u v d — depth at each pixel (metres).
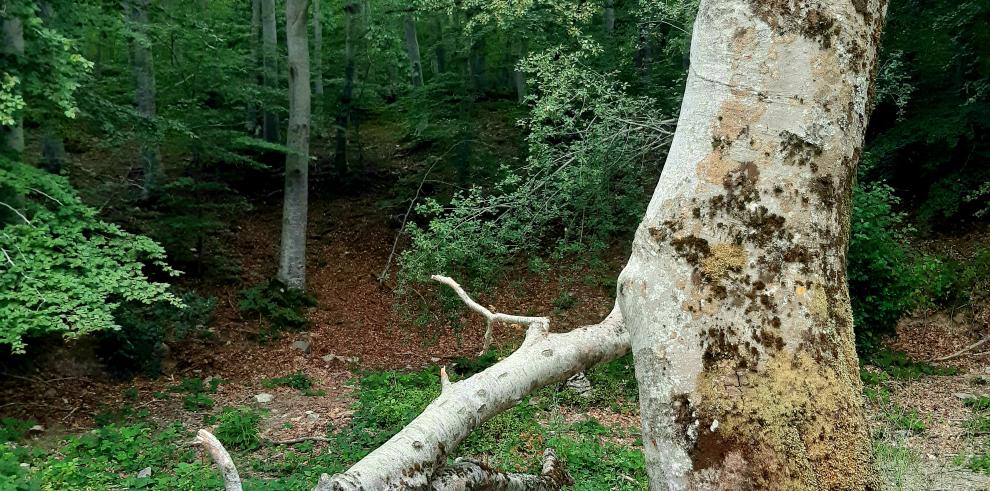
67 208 6.91
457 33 15.93
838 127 1.45
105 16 9.46
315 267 14.12
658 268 1.51
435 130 15.16
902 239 11.05
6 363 8.77
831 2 1.45
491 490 2.66
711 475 1.37
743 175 1.46
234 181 16.52
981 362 10.30
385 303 13.07
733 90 1.48
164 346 10.14
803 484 1.34
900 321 11.71
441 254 8.46
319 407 8.78
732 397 1.39
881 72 10.85
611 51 12.18
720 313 1.43
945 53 12.13
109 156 16.03
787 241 1.43
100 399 8.73
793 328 1.41
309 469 6.41
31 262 6.25
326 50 20.12
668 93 10.18
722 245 1.45
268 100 14.91
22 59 6.61
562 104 8.45
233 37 16.59
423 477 2.12
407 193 16.19
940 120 12.25
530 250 10.21
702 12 1.58
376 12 17.25
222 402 8.95
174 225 11.98
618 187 8.54
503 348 10.73
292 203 12.70
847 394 1.41
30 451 6.80
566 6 10.07
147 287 6.67
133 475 6.26
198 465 6.31
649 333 1.50
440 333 10.57
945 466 6.12
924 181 14.08
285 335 11.59
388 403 8.22
